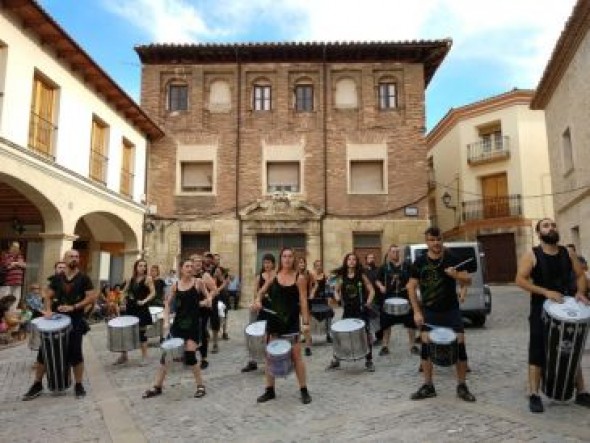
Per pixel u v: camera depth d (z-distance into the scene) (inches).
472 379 269.9
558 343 200.4
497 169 1181.7
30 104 502.3
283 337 245.1
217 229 826.8
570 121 679.1
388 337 365.4
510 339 407.5
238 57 862.5
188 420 219.9
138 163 792.9
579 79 629.3
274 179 855.7
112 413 235.1
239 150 848.3
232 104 861.2
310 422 208.5
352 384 273.6
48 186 532.4
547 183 1140.5
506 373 280.2
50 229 560.1
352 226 826.8
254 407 236.2
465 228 1202.0
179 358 260.8
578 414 200.7
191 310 268.1
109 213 687.1
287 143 849.5
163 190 837.8
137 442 193.8
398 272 377.4
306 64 868.0
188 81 868.0
